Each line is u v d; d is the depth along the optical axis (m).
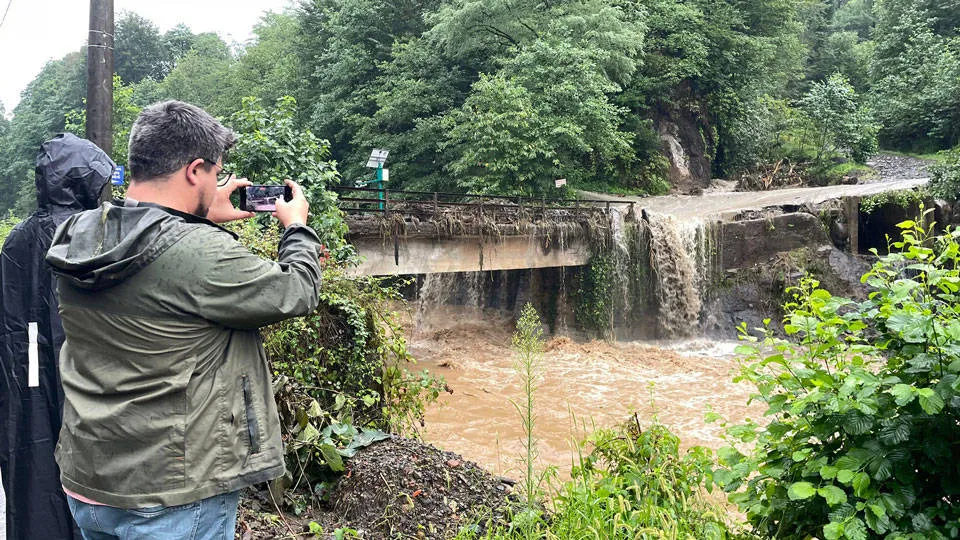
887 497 2.86
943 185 22.17
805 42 55.03
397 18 33.59
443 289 22.44
